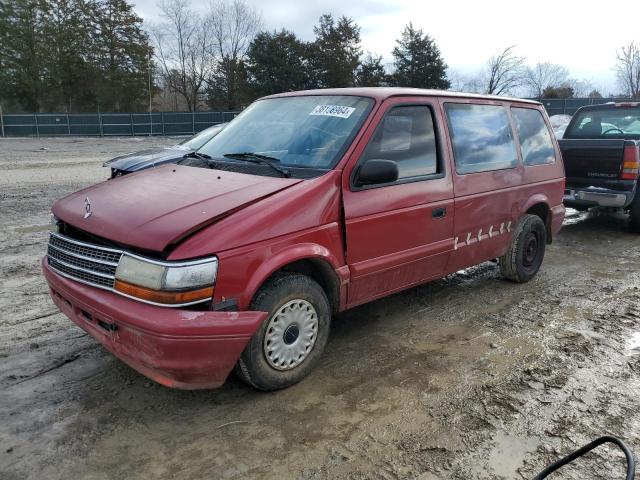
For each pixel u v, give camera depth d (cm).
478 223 475
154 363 281
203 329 280
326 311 356
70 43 5175
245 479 267
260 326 314
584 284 569
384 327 450
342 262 361
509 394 346
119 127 3962
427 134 427
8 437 294
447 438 301
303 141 389
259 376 325
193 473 271
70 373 362
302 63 5094
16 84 4991
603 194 756
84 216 328
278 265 315
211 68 5716
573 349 412
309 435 302
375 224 376
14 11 4981
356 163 364
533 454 288
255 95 5009
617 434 306
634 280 584
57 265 340
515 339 429
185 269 278
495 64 4509
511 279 561
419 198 408
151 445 291
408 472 273
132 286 285
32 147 2705
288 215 322
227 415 319
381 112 388
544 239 575
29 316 456
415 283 434
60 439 294
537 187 550
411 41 5297
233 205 311
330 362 386
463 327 452
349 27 5256
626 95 3866
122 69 5438
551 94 4781
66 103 5228
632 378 369
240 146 419
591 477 271
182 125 4100
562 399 341
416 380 363
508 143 518
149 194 338
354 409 327
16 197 1047
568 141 787
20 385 346
